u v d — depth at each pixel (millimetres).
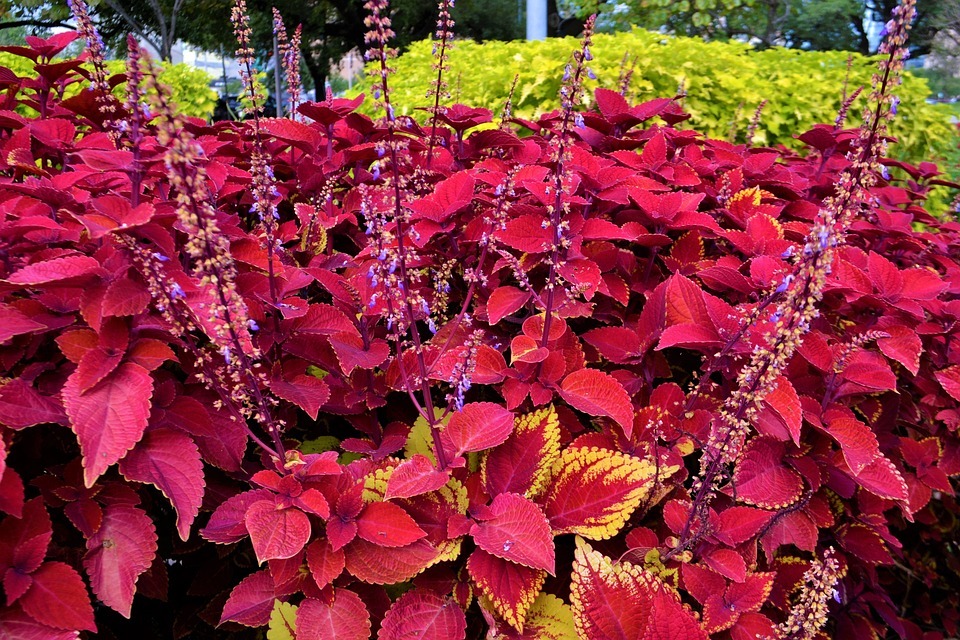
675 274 2391
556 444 2182
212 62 24547
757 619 1932
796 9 14039
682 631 1562
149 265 1769
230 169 2672
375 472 2076
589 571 1687
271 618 1882
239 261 2232
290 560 1885
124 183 2453
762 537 2242
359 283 2508
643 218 2875
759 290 2447
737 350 2240
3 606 1644
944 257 3426
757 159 3426
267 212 2281
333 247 3219
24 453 2049
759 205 3025
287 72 3465
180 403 1996
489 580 1854
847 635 2982
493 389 2809
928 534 3592
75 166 2539
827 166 3725
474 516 1992
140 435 1724
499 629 1903
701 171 3305
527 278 2479
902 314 2523
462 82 5480
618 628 1638
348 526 1893
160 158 2004
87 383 1726
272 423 1979
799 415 2025
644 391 2648
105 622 2533
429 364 2379
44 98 3363
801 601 2158
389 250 1946
